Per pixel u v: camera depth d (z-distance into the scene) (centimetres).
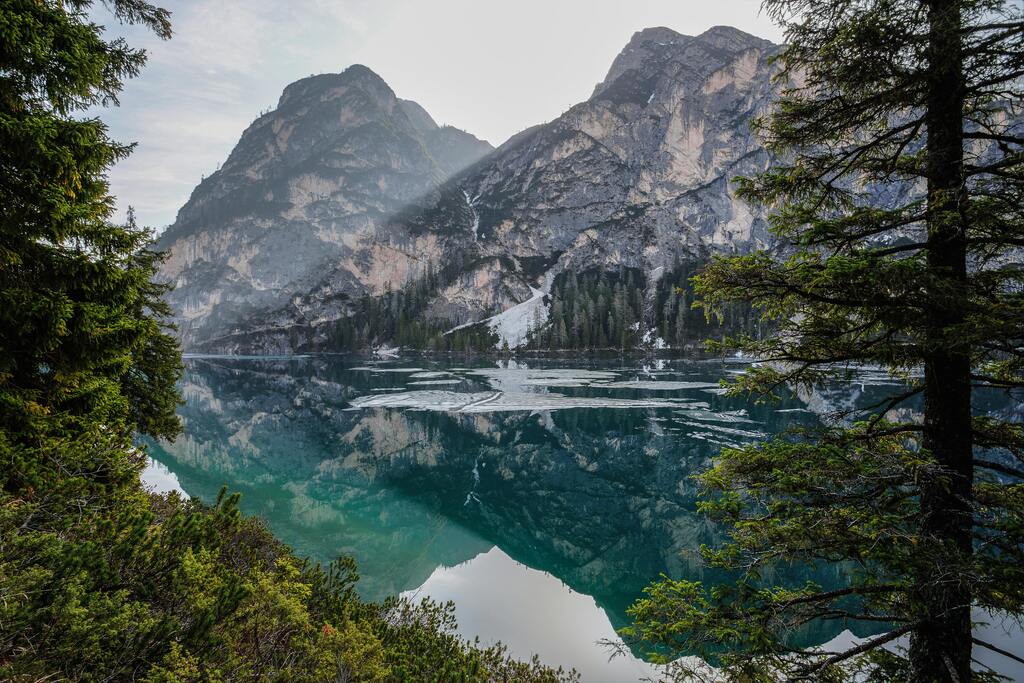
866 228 552
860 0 504
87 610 379
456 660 892
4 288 549
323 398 7069
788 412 5262
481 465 4031
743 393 581
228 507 775
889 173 570
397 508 3042
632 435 4594
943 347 451
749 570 516
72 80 570
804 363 556
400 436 4847
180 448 4144
